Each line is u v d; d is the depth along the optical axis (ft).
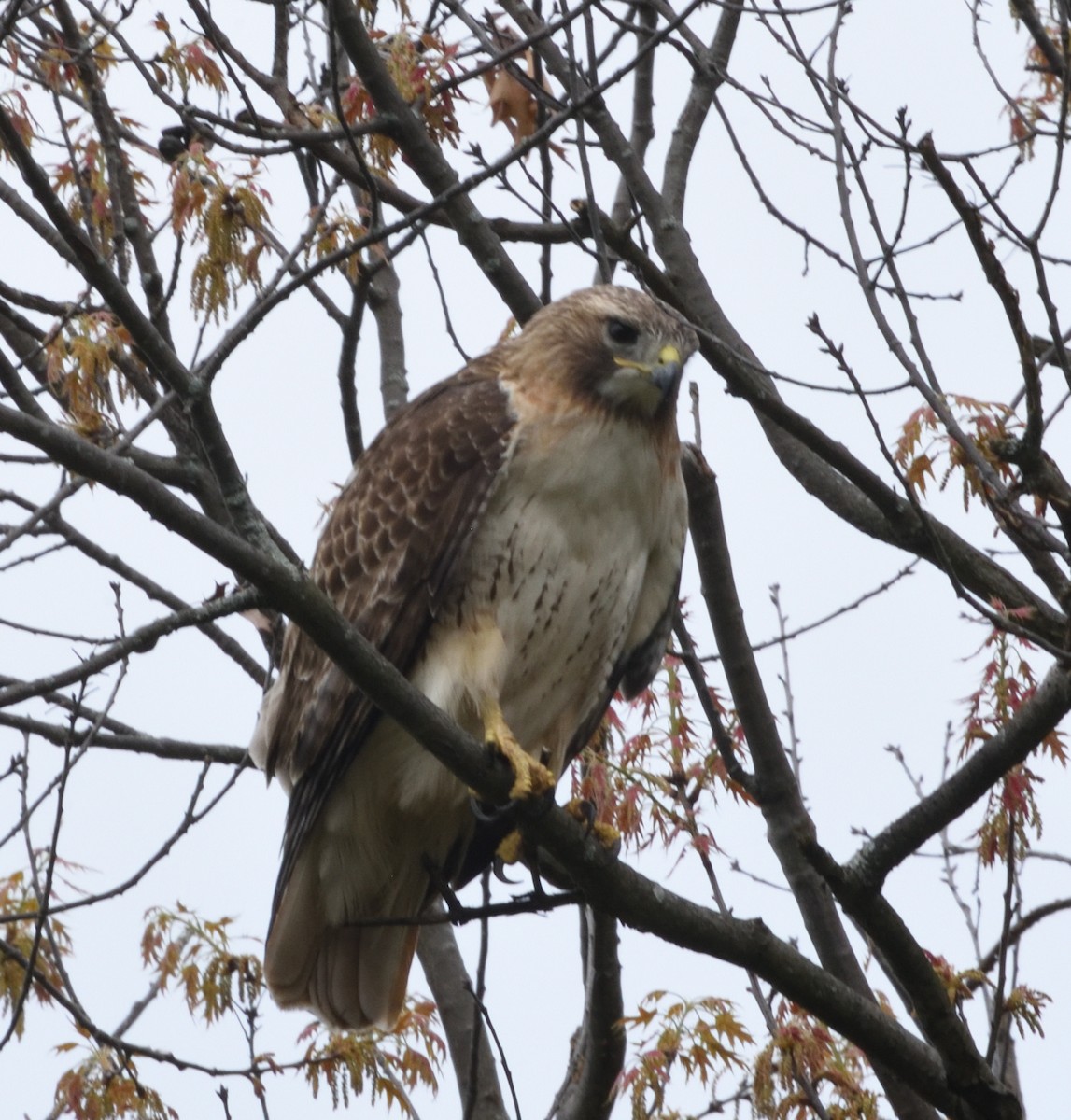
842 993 29.89
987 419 34.01
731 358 34.35
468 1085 35.12
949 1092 30.45
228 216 35.96
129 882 34.65
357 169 36.60
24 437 23.45
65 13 34.14
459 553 33.42
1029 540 29.50
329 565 34.76
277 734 35.14
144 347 25.64
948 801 29.78
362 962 35.09
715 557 35.99
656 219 39.68
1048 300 28.04
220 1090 35.19
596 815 33.12
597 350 33.86
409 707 27.20
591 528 33.96
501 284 36.91
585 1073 32.81
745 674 35.96
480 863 35.81
